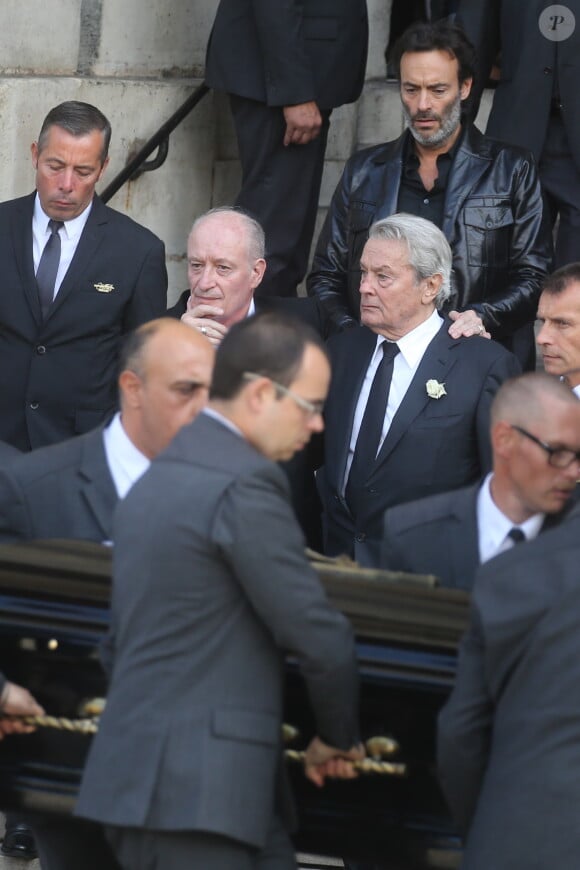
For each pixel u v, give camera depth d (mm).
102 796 12195
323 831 13859
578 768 11961
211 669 12188
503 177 21750
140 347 14078
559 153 24516
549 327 18234
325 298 21594
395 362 18656
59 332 20766
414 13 28688
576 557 12219
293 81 24594
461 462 18328
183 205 27594
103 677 13828
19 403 20781
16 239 20984
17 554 14023
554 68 24312
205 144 27703
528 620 12102
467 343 18609
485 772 12633
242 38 25156
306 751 13516
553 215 24844
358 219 21828
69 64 26172
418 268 18406
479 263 21484
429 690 13516
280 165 25359
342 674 12352
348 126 27922
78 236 20953
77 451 14758
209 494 12164
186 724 12070
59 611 13820
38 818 14328
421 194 21812
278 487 12406
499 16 24812
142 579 12242
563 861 11852
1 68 25266
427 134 21422
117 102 26328
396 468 18344
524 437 13570
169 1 27297
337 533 18938
